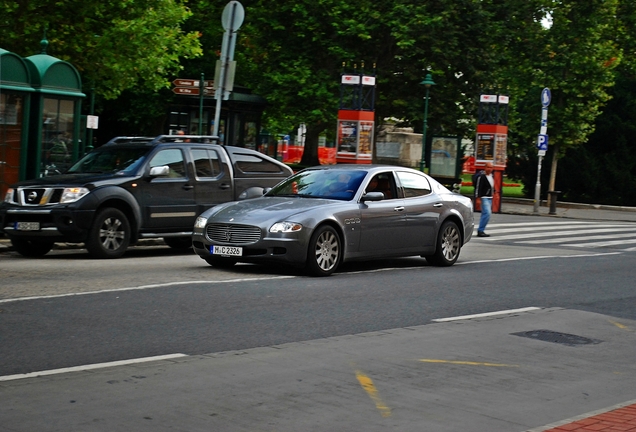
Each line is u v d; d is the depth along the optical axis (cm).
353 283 1473
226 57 2008
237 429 652
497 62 4828
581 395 812
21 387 750
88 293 1232
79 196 1688
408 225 1688
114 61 3197
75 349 902
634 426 687
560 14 4697
